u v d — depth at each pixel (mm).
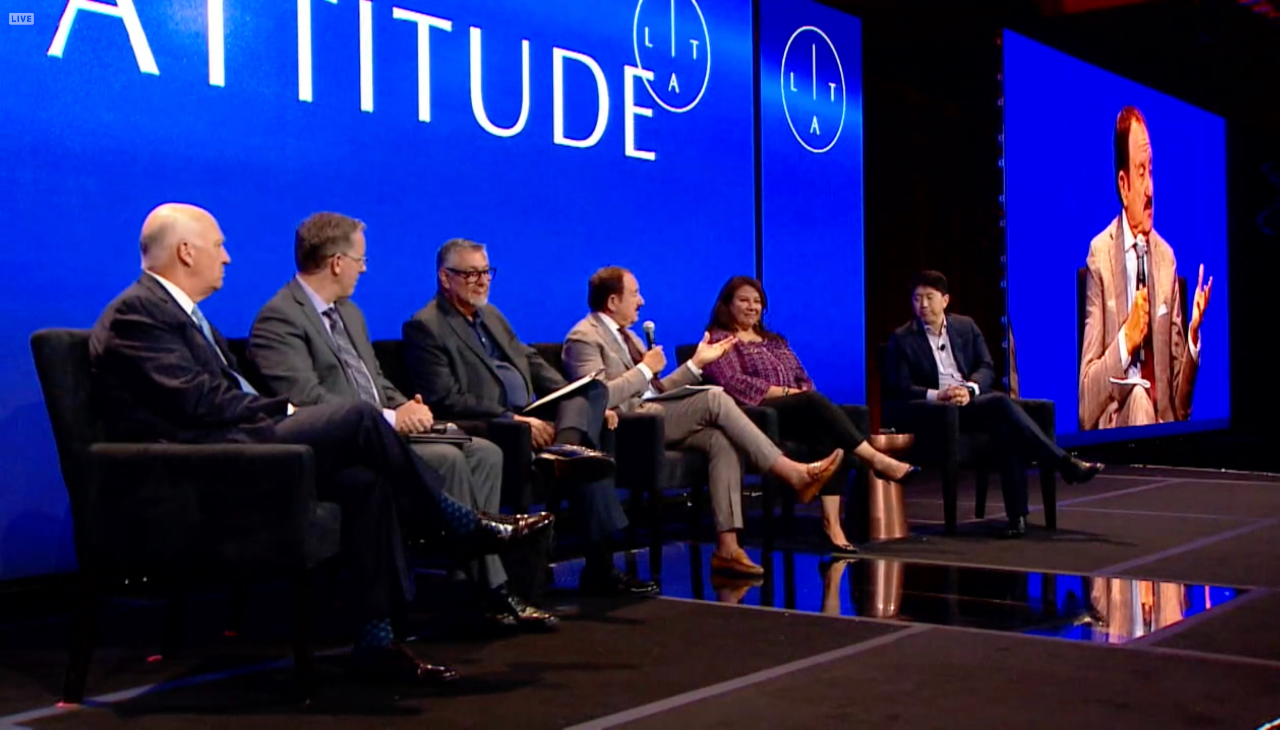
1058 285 7734
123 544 2441
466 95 4418
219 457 2408
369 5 4105
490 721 2277
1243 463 7605
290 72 3887
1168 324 8914
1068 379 7812
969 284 7094
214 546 2410
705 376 4395
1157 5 7727
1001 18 7352
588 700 2410
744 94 5633
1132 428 8516
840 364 6219
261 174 3812
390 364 3615
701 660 2727
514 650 2844
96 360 2523
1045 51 7645
